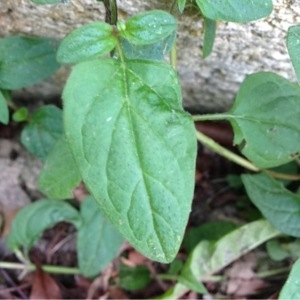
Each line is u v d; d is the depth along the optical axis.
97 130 0.14
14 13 0.18
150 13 0.15
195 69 0.19
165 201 0.14
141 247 0.14
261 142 0.17
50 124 0.20
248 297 0.21
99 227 0.21
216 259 0.20
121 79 0.14
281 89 0.17
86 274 0.21
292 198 0.19
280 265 0.21
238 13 0.14
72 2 0.17
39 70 0.18
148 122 0.14
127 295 0.21
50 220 0.21
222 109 0.22
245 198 0.22
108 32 0.15
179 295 0.20
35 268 0.21
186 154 0.14
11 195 0.22
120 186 0.14
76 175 0.17
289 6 0.16
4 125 0.22
